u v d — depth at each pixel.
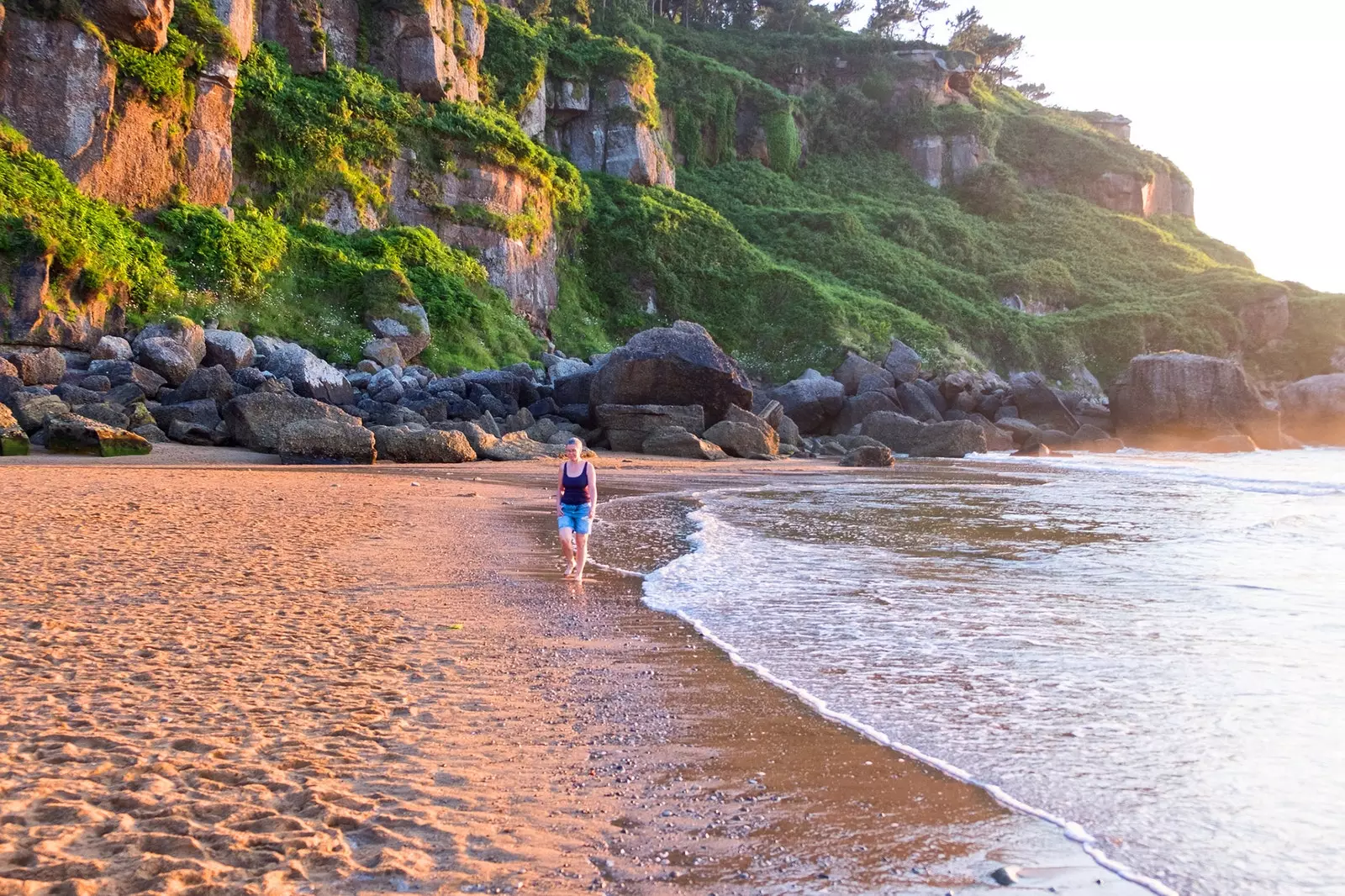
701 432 36.91
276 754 4.76
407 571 10.74
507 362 48.72
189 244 40.62
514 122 62.12
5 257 31.69
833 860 3.81
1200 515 17.72
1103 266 94.81
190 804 4.05
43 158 36.06
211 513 14.56
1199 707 5.98
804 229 80.94
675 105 86.88
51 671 6.07
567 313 61.47
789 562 12.00
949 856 3.87
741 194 86.31
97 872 3.39
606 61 72.50
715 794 4.51
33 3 36.84
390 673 6.52
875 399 48.16
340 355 41.28
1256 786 4.66
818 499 20.84
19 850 3.51
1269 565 11.95
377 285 44.78
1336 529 15.69
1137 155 118.69
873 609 9.16
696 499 20.70
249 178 46.41
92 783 4.23
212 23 43.31
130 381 30.69
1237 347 84.44
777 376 63.16
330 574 10.24
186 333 33.78
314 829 3.88
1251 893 3.55
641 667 6.96
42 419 25.67
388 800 4.23
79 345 32.53
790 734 5.45
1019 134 113.56
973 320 77.25
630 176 71.75
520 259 56.97
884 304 71.62
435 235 51.81
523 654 7.26
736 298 67.31
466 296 49.16
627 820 4.19
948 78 109.62
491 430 33.75
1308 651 7.48
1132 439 49.16
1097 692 6.34
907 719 5.75
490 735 5.29
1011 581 10.71
